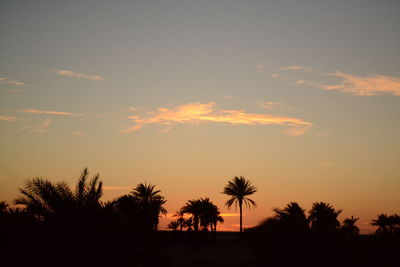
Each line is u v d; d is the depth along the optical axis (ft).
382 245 94.94
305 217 86.69
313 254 82.33
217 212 269.44
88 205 71.20
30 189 70.64
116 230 69.31
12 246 66.03
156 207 173.06
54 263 66.59
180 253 198.39
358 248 87.45
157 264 72.64
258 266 86.84
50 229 68.54
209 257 167.94
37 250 66.44
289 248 83.05
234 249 208.64
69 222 69.41
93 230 68.95
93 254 67.62
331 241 83.35
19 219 67.97
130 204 78.84
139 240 71.82
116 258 68.64
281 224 85.25
